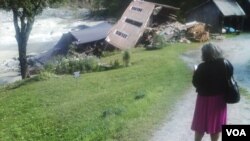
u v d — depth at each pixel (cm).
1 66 5416
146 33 5188
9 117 2133
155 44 4606
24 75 4044
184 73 2886
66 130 1608
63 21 8694
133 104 1817
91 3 9881
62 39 5259
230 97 975
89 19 8825
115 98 2112
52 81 3173
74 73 3406
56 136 1559
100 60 4253
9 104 2502
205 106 991
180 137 1352
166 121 1542
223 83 972
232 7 5672
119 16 8675
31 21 3925
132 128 1444
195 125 1014
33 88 2991
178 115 1638
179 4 7075
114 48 5081
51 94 2652
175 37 4938
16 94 2848
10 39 7250
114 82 2827
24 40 3969
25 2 3694
